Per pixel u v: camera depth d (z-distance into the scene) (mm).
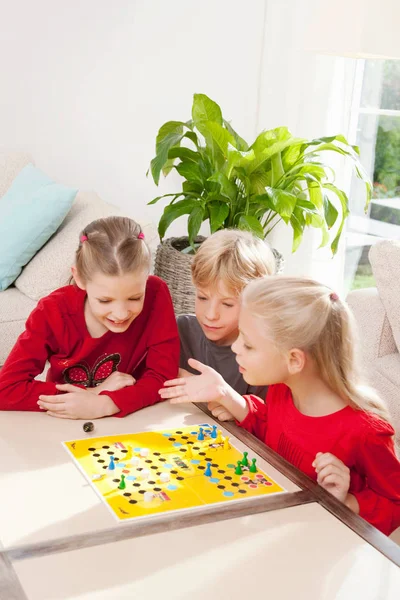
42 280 2643
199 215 2775
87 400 1285
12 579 802
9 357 1396
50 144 3703
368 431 1270
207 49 3588
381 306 2232
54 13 3551
